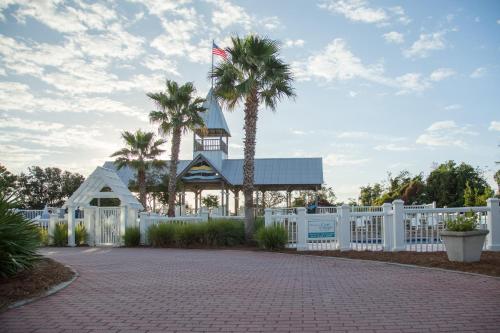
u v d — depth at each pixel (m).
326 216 15.84
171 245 19.61
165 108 28.89
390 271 10.41
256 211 36.38
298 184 36.44
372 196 45.06
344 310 6.54
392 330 5.52
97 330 5.67
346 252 14.51
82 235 20.77
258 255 15.17
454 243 10.95
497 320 5.92
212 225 19.28
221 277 9.86
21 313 6.54
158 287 8.62
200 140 38.66
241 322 5.96
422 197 37.56
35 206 55.53
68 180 58.50
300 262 12.73
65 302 7.28
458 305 6.75
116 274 10.48
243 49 20.30
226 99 21.19
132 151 34.91
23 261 8.74
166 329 5.69
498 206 13.14
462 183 36.25
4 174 16.50
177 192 38.16
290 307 6.77
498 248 13.02
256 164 38.59
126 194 21.44
